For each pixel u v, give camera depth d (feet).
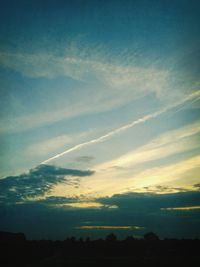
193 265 98.68
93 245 165.27
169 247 154.30
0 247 138.21
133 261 105.40
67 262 110.22
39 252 150.30
